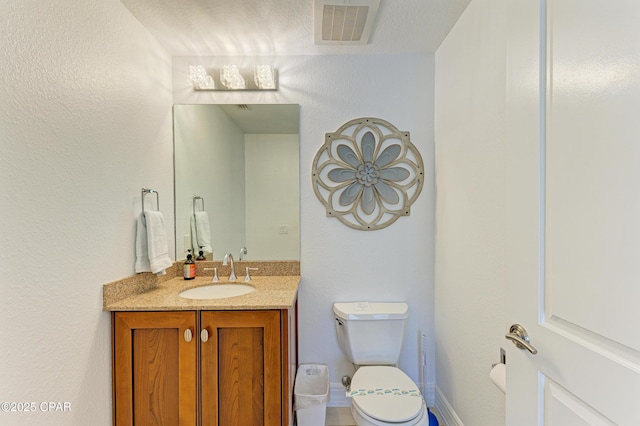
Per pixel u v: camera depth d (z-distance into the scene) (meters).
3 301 0.93
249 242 2.09
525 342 0.85
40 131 1.05
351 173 2.08
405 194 2.08
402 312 1.90
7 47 0.94
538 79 0.81
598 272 0.64
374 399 1.47
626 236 0.58
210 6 1.54
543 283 0.80
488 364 1.41
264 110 2.08
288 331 1.50
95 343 1.32
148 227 1.64
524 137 0.87
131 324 1.43
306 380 2.01
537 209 0.82
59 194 1.13
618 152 0.60
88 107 1.27
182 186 2.09
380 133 2.07
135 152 1.62
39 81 1.04
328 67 2.07
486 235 1.42
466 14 1.59
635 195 0.57
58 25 1.12
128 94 1.56
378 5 1.51
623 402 0.59
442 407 1.93
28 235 1.01
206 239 2.09
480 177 1.47
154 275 1.78
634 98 0.57
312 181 2.08
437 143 2.01
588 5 0.66
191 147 2.09
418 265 2.09
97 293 1.33
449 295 1.83
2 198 0.93
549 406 0.78
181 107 2.07
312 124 2.07
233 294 1.89
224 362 1.48
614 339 0.61
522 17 0.87
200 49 1.97
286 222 2.09
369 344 1.88
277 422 1.48
